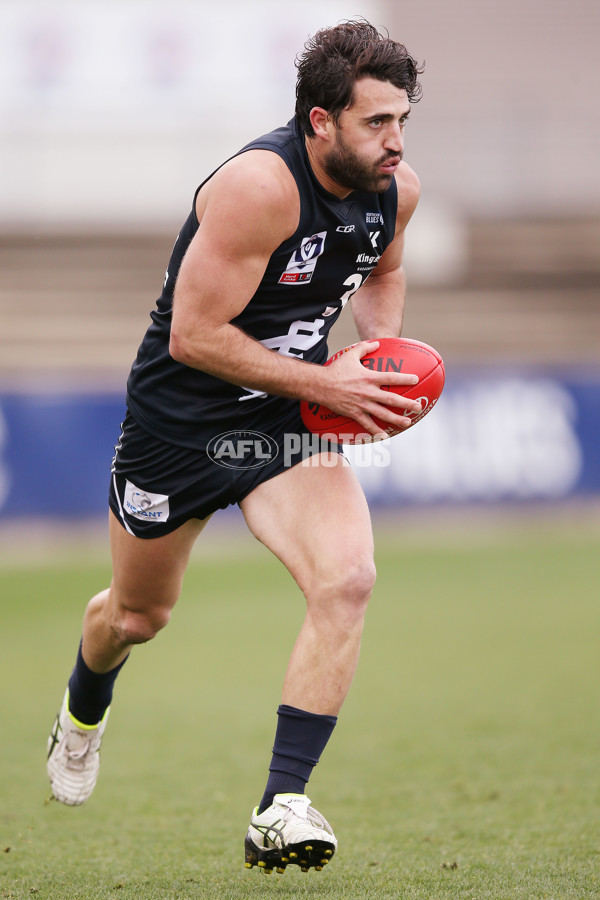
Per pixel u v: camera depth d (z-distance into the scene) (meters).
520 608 29.38
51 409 43.72
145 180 64.12
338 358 10.13
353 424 10.21
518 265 62.06
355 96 9.04
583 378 46.69
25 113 63.78
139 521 10.73
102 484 43.97
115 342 57.84
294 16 63.78
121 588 11.12
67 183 64.00
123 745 16.75
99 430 44.03
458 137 68.81
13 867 10.51
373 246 10.15
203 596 32.53
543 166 68.56
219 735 17.38
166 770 15.14
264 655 24.38
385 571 36.03
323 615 9.38
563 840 10.93
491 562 37.38
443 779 14.12
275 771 9.37
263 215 9.21
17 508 43.38
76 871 10.30
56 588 33.53
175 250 10.36
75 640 26.27
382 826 12.02
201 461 10.27
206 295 9.30
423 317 60.81
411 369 10.28
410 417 10.18
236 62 63.91
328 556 9.45
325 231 9.69
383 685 20.94
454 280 61.69
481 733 16.84
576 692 19.91
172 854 11.02
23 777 14.85
